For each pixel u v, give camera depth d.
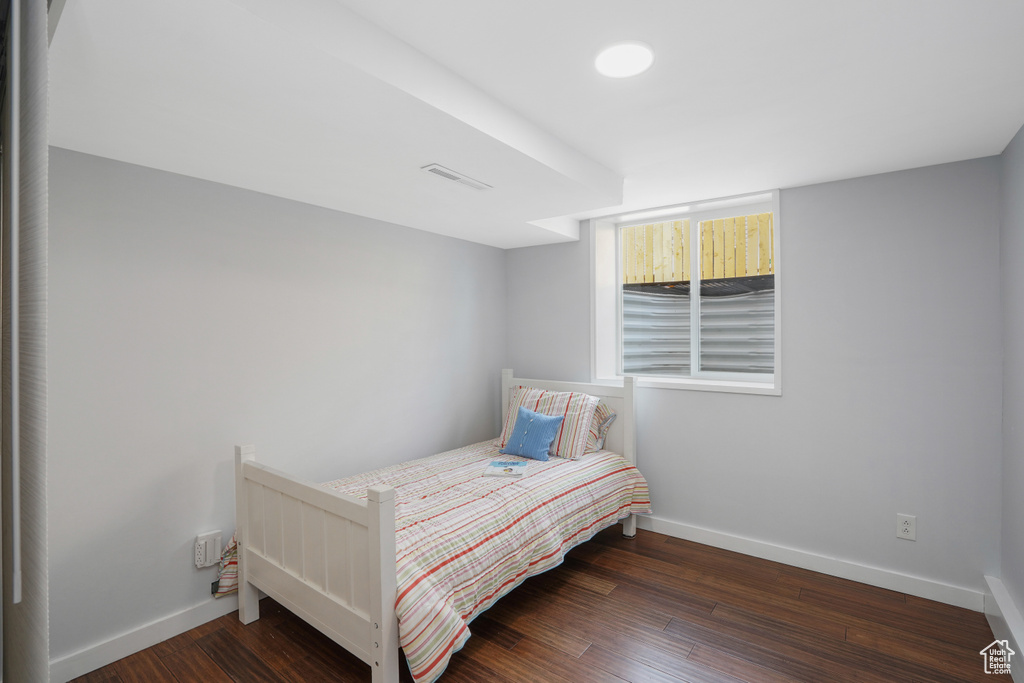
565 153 2.22
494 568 2.15
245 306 2.44
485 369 3.90
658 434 3.41
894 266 2.64
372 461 3.03
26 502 1.02
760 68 1.62
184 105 1.55
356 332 2.94
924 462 2.57
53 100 1.52
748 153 2.37
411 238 3.30
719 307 3.43
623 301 3.88
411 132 1.75
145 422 2.12
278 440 2.57
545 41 1.47
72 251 1.93
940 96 1.81
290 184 2.36
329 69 1.34
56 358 1.90
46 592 0.89
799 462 2.91
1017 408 2.16
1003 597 2.23
